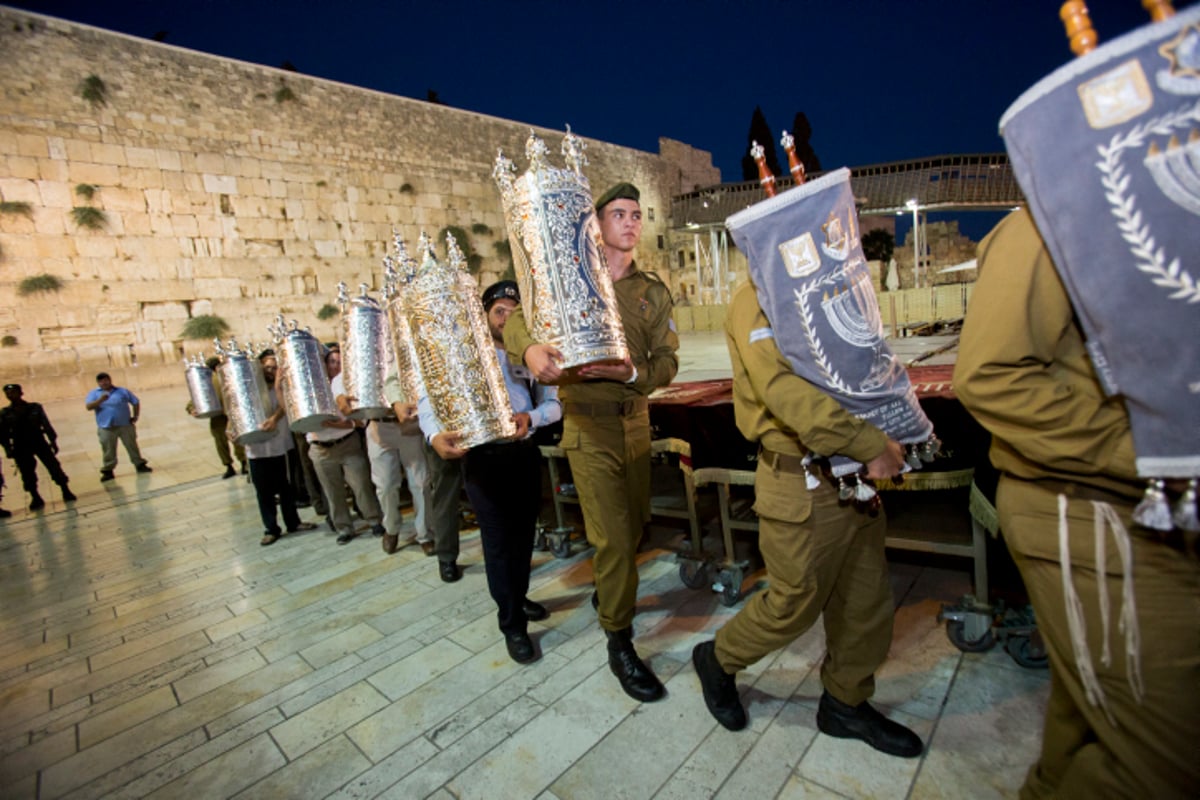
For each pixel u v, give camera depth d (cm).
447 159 2175
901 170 2189
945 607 240
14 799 219
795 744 198
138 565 492
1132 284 87
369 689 263
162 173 1599
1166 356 87
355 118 1961
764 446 181
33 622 395
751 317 166
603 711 227
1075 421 103
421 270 235
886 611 186
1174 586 101
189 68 1650
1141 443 93
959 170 2145
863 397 153
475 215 2247
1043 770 137
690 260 3017
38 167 1440
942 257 2850
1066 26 100
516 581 270
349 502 582
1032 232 107
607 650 270
